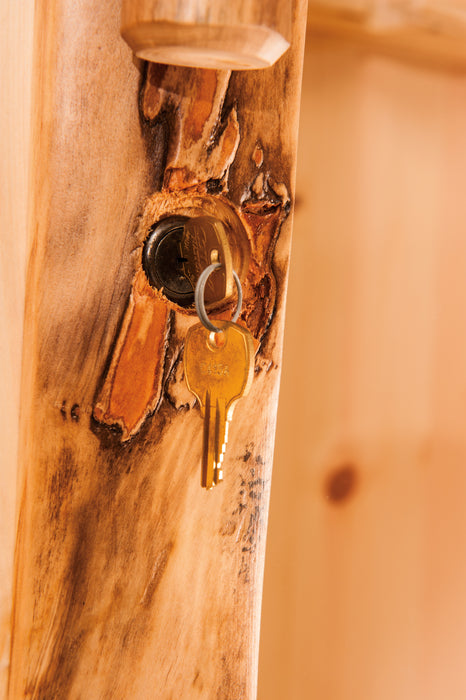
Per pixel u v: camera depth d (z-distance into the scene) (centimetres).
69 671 49
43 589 49
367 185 61
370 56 60
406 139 62
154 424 49
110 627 50
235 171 49
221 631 51
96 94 47
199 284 46
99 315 48
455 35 59
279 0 44
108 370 48
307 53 58
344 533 63
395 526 64
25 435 48
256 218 49
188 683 51
